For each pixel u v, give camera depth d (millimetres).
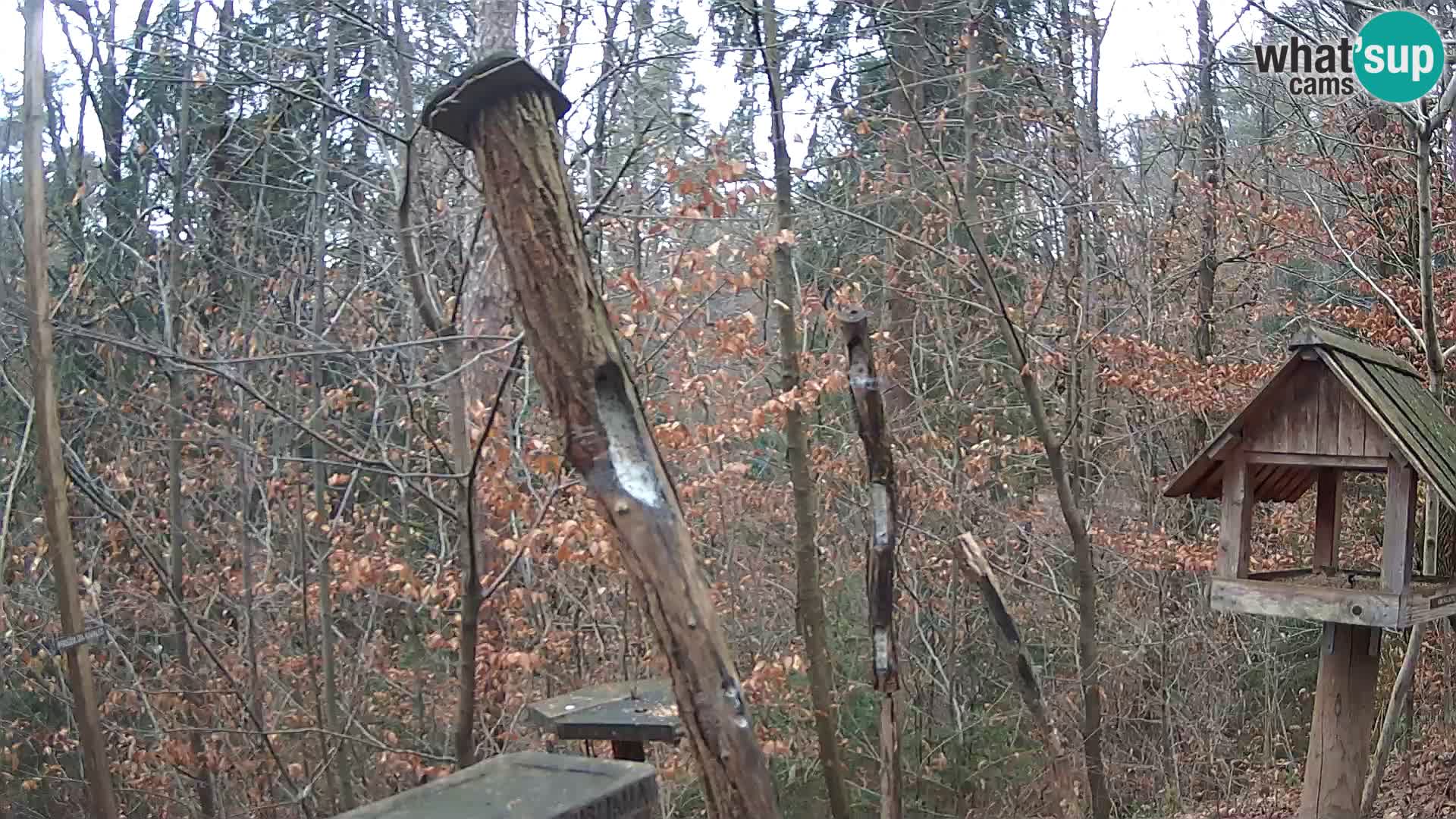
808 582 8188
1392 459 4832
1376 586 5117
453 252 7465
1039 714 5852
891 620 4355
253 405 8602
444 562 7664
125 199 9664
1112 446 12297
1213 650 10320
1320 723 5316
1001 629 5781
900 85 8094
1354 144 9297
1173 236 11070
